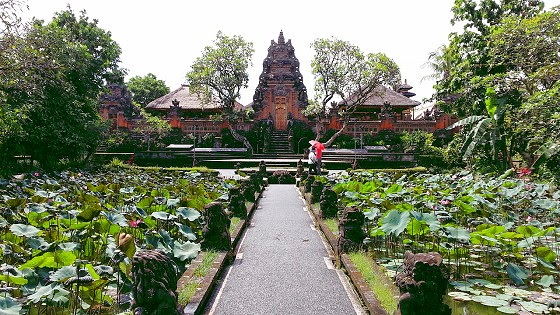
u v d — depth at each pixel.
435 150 28.83
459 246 6.20
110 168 20.33
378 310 3.98
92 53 23.03
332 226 8.18
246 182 12.37
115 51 23.72
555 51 13.58
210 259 5.77
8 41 11.44
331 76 30.30
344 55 30.47
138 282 3.38
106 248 5.29
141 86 48.03
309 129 34.16
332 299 4.71
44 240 5.23
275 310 4.39
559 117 11.86
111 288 4.82
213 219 6.33
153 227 6.07
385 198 8.46
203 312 4.31
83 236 5.87
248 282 5.30
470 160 20.81
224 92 32.38
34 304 4.06
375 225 7.67
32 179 11.34
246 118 34.62
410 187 11.55
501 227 5.23
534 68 14.74
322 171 21.42
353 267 5.38
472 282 5.02
